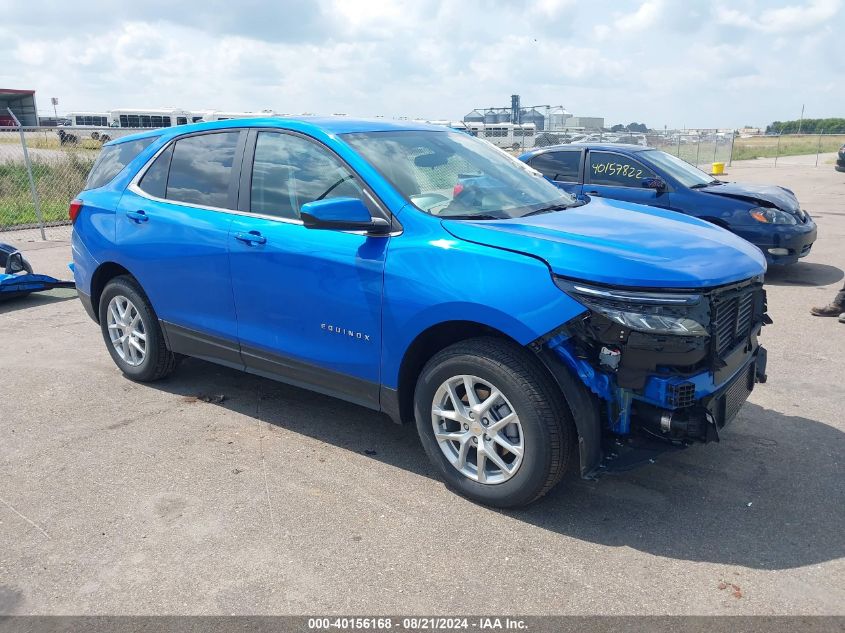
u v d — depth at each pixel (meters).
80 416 4.51
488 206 3.71
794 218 8.08
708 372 3.01
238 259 4.07
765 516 3.27
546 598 2.72
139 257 4.67
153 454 3.97
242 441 4.14
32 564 2.97
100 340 6.22
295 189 3.91
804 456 3.86
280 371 4.10
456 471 3.45
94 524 3.27
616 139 27.08
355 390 3.76
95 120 44.19
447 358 3.31
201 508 3.39
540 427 3.07
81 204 5.16
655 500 3.42
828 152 44.16
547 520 3.26
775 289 7.94
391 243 3.44
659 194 8.40
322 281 3.68
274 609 2.67
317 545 3.08
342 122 4.10
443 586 2.79
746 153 38.91
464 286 3.16
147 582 2.84
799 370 5.24
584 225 3.47
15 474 3.75
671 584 2.79
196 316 4.45
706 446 3.98
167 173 4.65
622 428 3.04
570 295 2.94
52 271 9.27
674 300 2.87
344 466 3.82
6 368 5.45
